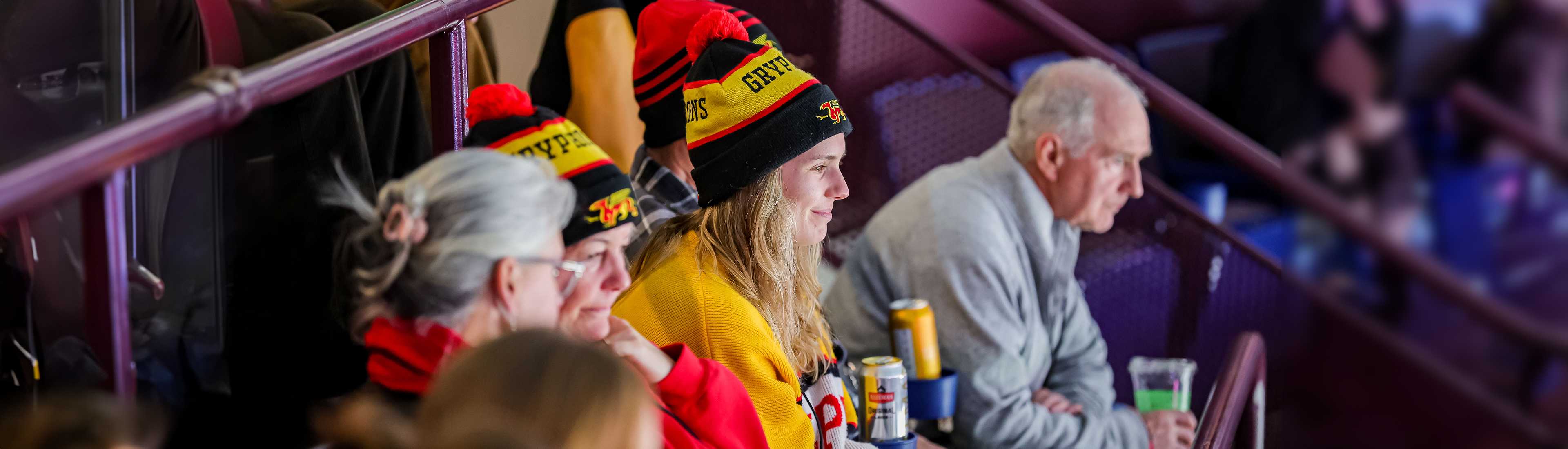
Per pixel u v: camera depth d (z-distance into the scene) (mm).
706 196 1901
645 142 2408
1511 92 5297
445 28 1874
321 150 1981
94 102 1882
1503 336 5367
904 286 2885
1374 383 5395
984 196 2953
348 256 1406
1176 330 4059
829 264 3828
